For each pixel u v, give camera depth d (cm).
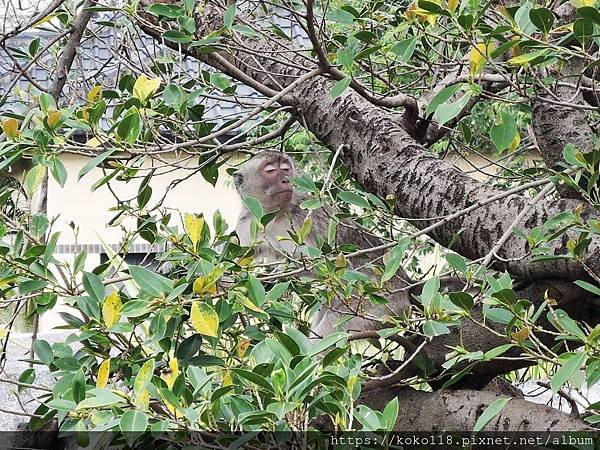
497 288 256
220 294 273
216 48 321
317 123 412
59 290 282
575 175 298
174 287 256
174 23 393
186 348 281
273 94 387
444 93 253
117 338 294
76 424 234
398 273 418
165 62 400
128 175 297
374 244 450
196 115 382
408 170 375
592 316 339
